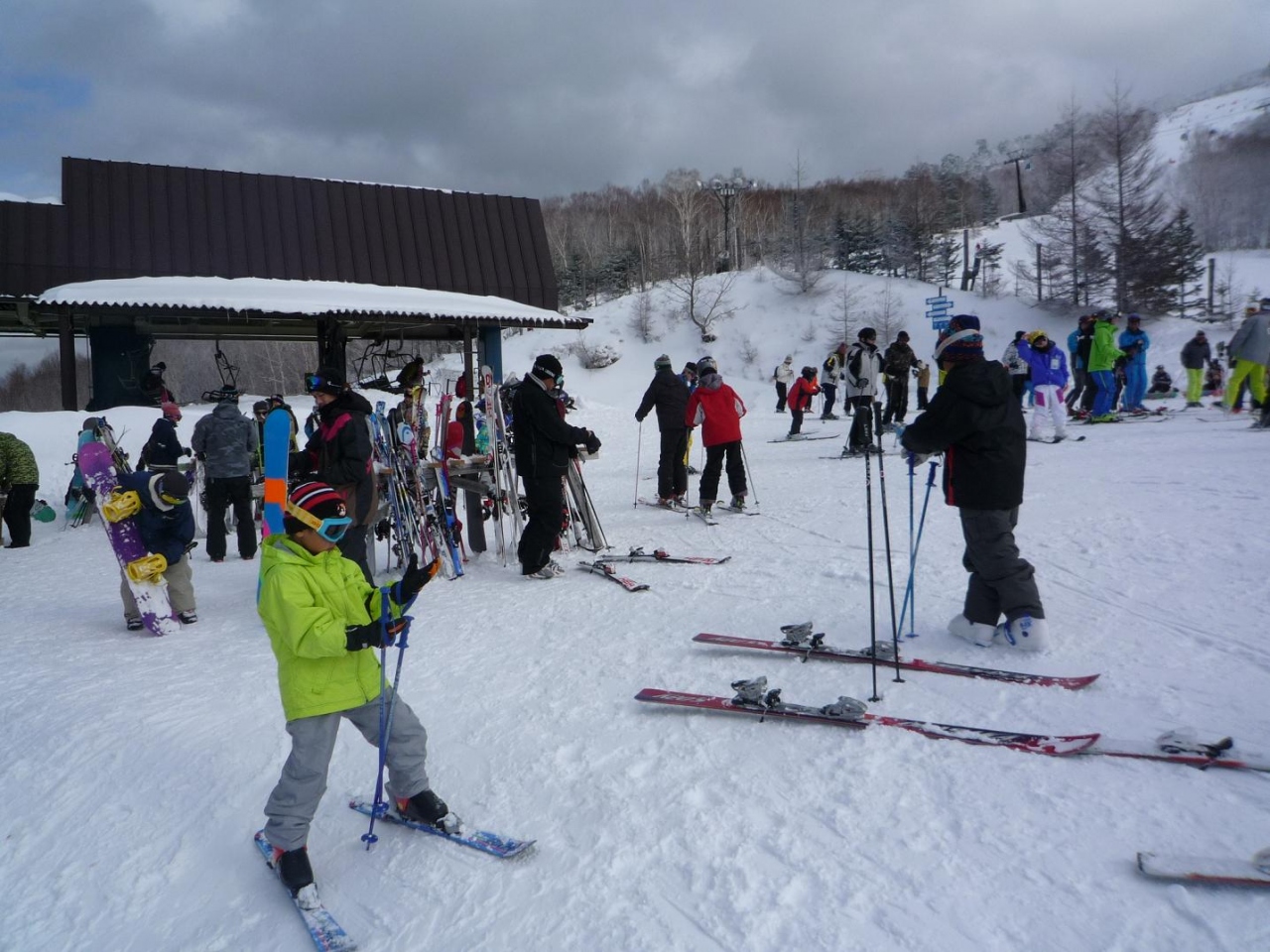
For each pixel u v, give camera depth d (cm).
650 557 724
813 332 5597
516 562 775
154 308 1778
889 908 251
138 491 621
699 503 930
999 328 5072
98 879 318
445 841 316
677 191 8488
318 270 2252
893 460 1218
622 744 377
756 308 6066
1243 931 229
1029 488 867
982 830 286
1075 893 250
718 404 896
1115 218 4750
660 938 249
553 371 685
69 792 382
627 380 5431
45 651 594
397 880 297
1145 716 361
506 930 262
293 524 290
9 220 2016
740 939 245
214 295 1894
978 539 454
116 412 1609
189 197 2200
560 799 335
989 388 440
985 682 411
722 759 354
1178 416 1449
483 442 796
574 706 423
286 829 289
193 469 1173
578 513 816
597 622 564
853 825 296
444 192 2478
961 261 7606
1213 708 363
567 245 8775
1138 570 567
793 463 1301
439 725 415
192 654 569
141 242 2106
